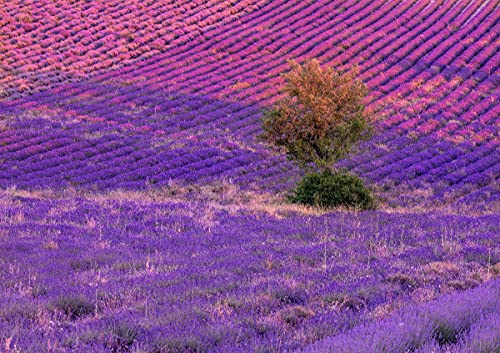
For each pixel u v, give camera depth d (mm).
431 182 72688
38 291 19328
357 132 56969
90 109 87500
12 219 35500
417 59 115750
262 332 15883
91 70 103625
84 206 42344
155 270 23969
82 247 28297
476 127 90250
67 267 23781
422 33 127562
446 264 25125
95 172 68750
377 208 55625
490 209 60031
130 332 14969
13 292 18922
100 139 78000
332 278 22484
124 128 82250
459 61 113812
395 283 21766
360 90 56844
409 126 89625
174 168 72312
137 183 66125
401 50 117875
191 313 16766
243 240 32281
